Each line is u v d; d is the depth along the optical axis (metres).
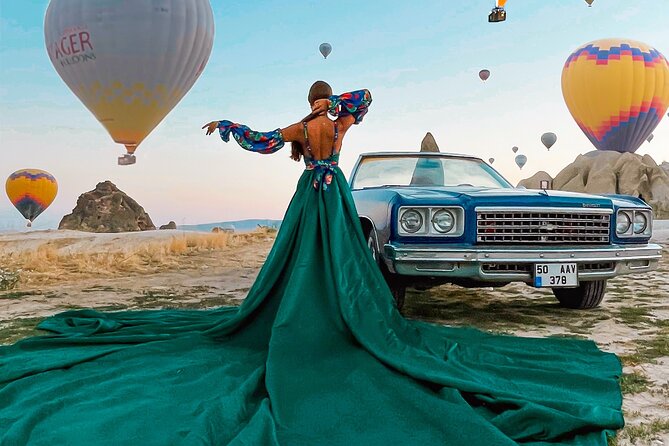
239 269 9.91
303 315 3.16
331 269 3.33
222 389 2.82
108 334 4.03
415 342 3.33
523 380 3.02
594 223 4.44
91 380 2.99
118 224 89.88
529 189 4.91
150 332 4.07
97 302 6.24
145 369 3.16
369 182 5.57
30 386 2.97
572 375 3.02
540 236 4.30
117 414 2.51
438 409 2.47
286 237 3.52
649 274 7.99
